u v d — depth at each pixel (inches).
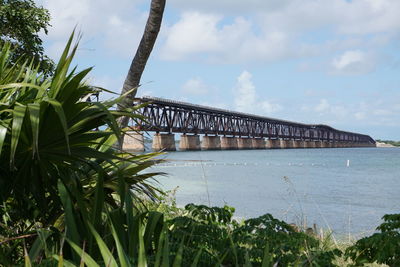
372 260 127.3
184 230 147.9
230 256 137.1
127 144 2790.4
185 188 1038.4
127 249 129.8
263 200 845.2
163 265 87.3
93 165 142.6
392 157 4857.3
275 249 133.0
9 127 126.6
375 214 669.3
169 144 5359.3
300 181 1450.5
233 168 2285.9
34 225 145.2
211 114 7003.0
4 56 153.2
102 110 138.3
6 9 413.7
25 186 137.9
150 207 233.6
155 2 237.3
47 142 131.8
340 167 2539.4
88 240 122.8
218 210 160.2
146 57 246.8
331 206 771.4
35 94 150.9
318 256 132.6
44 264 102.2
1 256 117.6
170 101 5364.2
